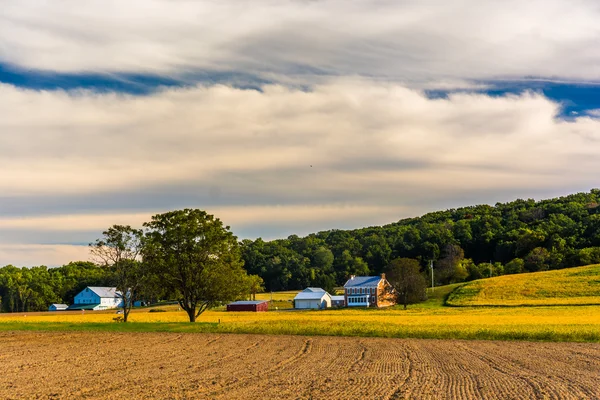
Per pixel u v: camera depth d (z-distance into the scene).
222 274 71.69
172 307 140.12
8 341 51.69
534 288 123.44
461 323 65.62
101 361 38.19
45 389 27.94
